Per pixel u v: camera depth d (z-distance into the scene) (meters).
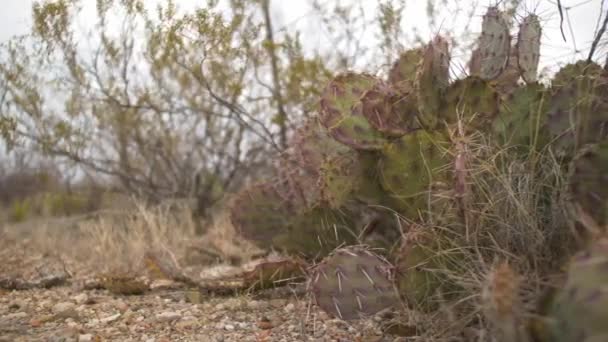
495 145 2.45
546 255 2.11
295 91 4.41
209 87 4.17
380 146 2.67
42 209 7.07
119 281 3.18
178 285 3.34
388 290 2.21
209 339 2.42
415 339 2.24
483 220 2.20
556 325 1.50
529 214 2.20
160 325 2.62
